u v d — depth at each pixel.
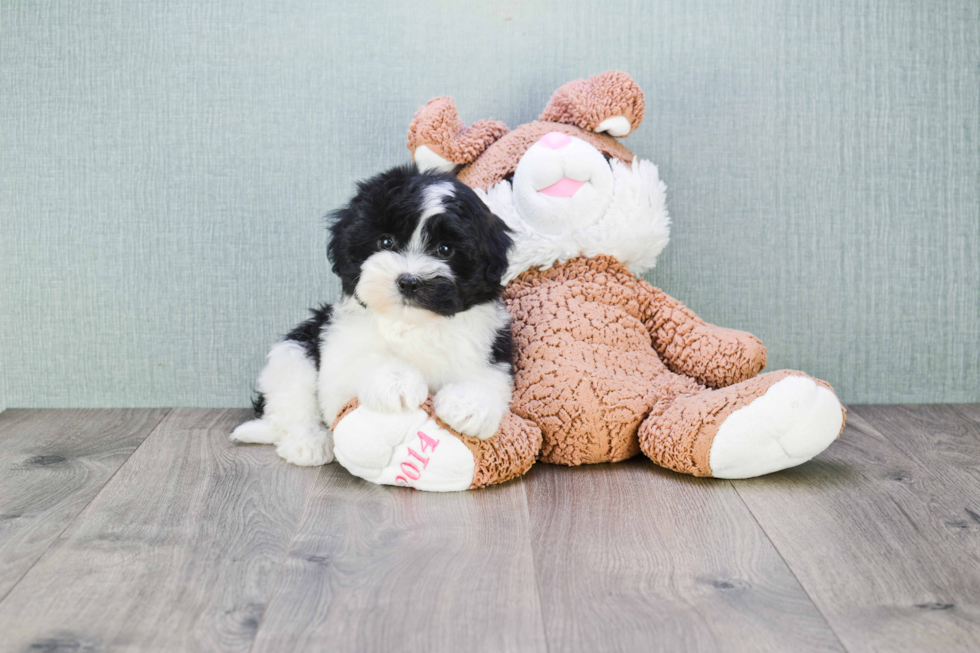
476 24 1.91
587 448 1.52
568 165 1.63
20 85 1.89
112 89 1.90
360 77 1.91
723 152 1.96
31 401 2.00
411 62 1.91
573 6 1.90
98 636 0.95
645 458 1.61
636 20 1.91
